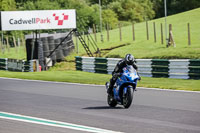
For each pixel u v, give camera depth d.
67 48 131.25
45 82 70.25
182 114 35.31
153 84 65.25
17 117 33.75
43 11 118.56
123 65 39.28
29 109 38.53
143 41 144.00
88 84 65.50
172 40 126.00
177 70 75.69
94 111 37.22
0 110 38.00
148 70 81.19
